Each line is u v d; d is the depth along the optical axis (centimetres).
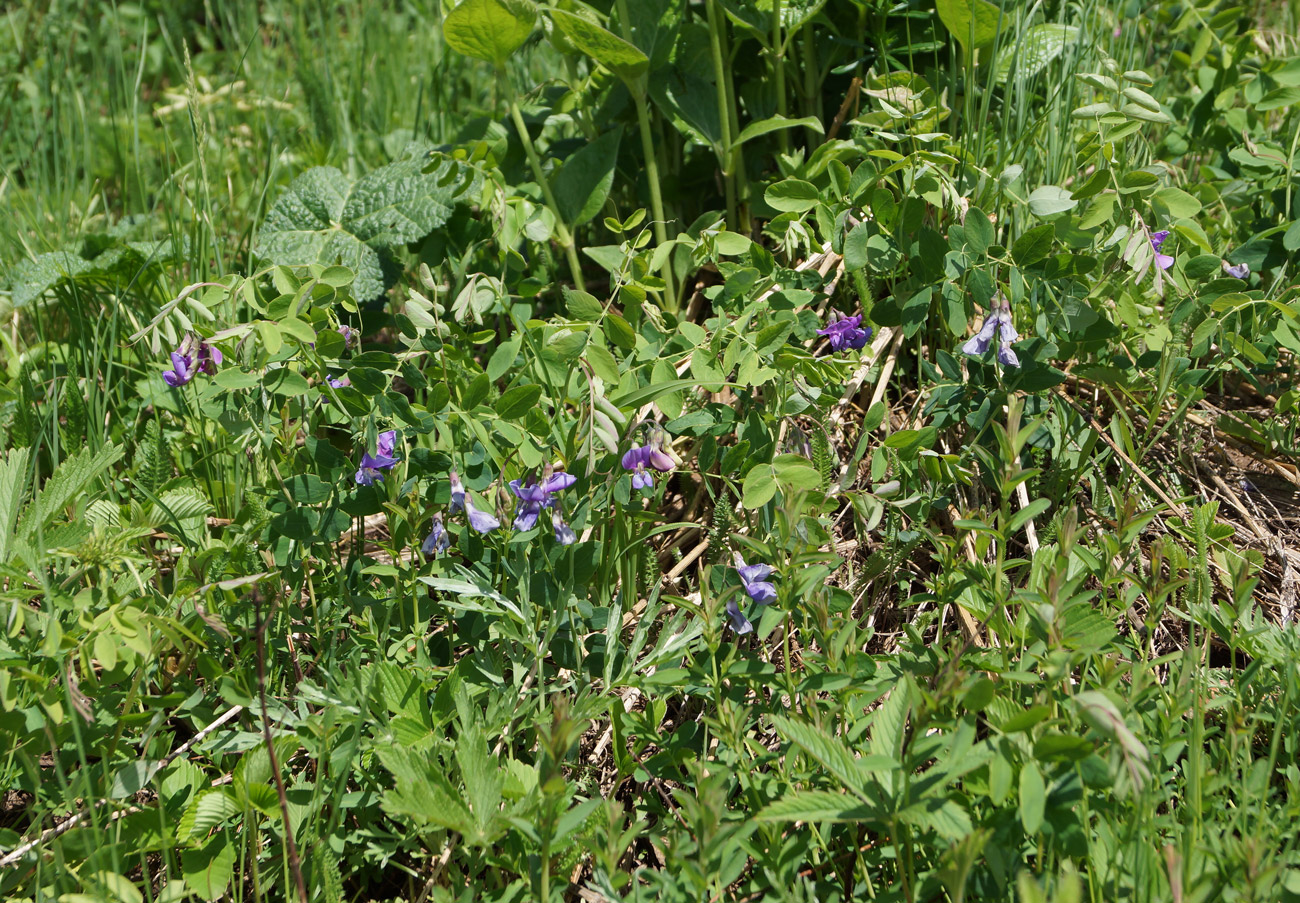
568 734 134
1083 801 138
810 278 236
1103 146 231
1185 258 236
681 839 145
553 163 315
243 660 193
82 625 160
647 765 173
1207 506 196
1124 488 226
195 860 159
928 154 222
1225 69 302
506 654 191
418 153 320
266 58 504
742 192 290
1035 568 178
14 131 441
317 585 213
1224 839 141
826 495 197
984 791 142
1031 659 162
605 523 200
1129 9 329
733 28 295
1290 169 260
